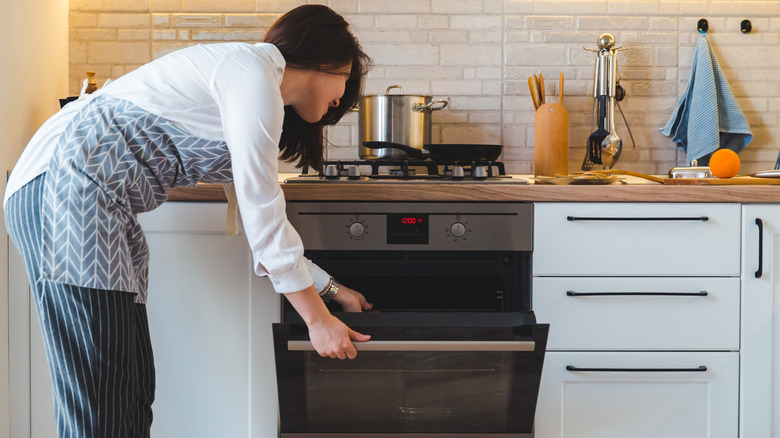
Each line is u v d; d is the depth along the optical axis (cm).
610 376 188
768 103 247
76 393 135
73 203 132
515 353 171
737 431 188
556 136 223
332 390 181
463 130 248
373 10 245
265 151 133
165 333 186
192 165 145
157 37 244
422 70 247
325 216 183
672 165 250
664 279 185
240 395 188
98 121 136
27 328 187
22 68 200
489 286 195
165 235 185
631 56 247
